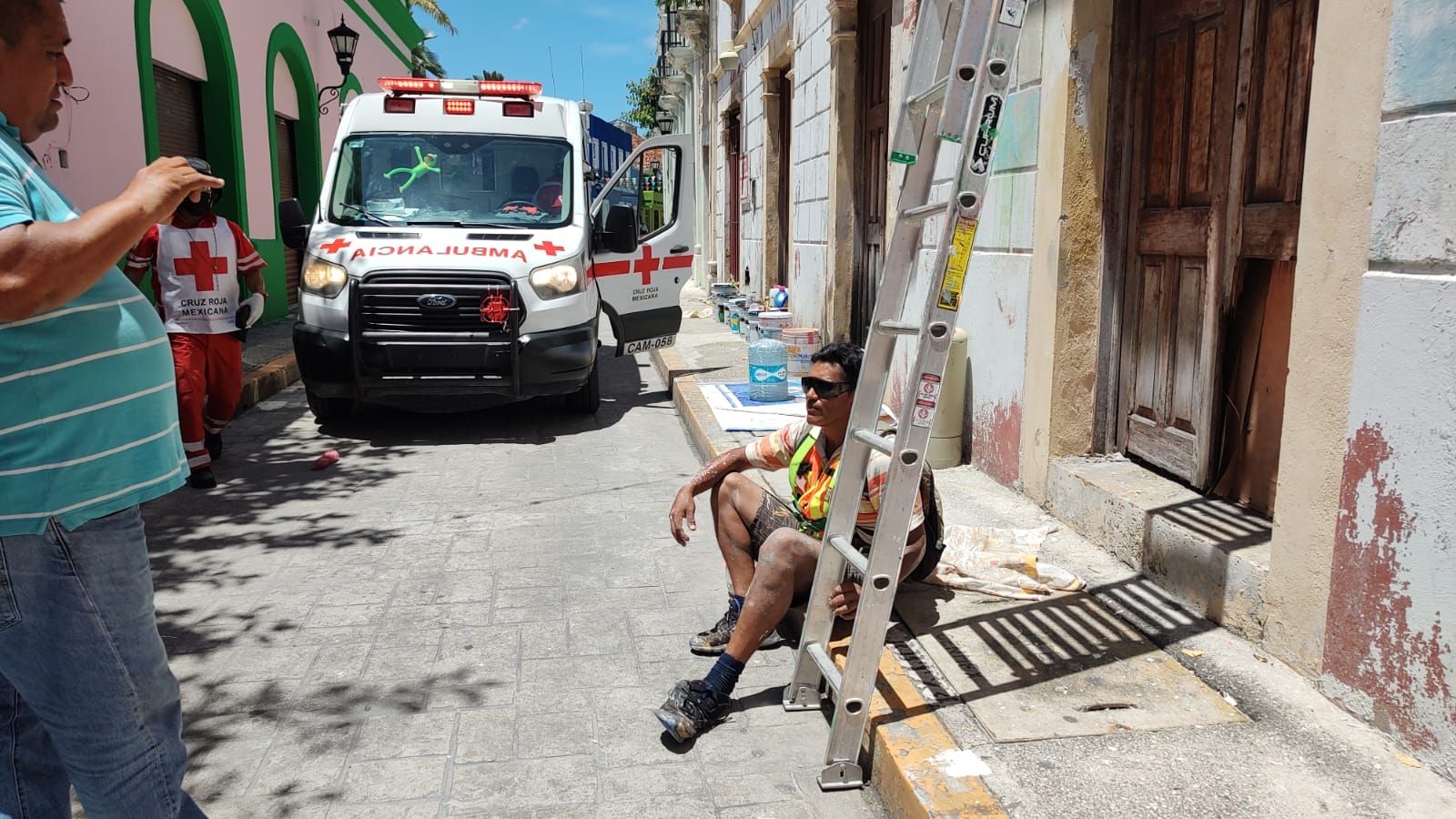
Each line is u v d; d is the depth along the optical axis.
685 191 9.19
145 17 9.41
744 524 3.73
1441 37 2.38
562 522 5.38
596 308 7.94
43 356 1.84
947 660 3.29
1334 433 2.80
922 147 2.87
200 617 4.10
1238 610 3.32
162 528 5.27
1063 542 4.29
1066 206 4.50
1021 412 5.00
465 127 8.19
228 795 2.85
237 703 3.38
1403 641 2.58
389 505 5.71
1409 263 2.50
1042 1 4.69
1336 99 2.74
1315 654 2.95
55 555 1.90
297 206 7.63
